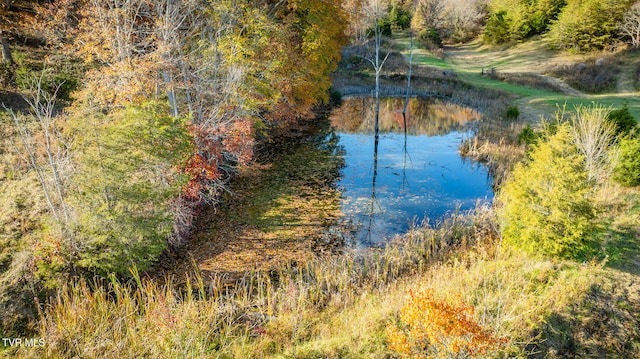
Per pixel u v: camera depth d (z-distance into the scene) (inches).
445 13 3122.5
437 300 357.1
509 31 2596.0
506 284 473.4
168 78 756.0
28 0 1058.1
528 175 518.3
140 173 541.6
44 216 516.1
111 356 380.8
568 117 1218.0
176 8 721.0
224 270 566.3
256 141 1107.9
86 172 483.5
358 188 855.7
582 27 1975.9
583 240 496.1
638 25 1824.6
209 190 760.3
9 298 441.7
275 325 442.3
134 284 517.3
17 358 382.6
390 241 647.8
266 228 682.8
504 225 549.0
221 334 414.3
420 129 1339.8
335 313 469.1
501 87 1743.4
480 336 321.4
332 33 1262.3
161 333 401.4
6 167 664.4
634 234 565.0
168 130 582.2
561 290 454.9
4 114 787.4
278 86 998.4
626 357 386.6
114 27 751.1
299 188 852.0
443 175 934.4
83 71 987.9
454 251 588.4
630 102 1346.0
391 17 3016.7
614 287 461.4
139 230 483.2
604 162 705.0
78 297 447.2
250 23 802.8
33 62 967.0
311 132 1290.6
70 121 573.9
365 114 1540.4
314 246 631.2
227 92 784.9
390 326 362.3
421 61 2230.6
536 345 394.0
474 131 1213.7
